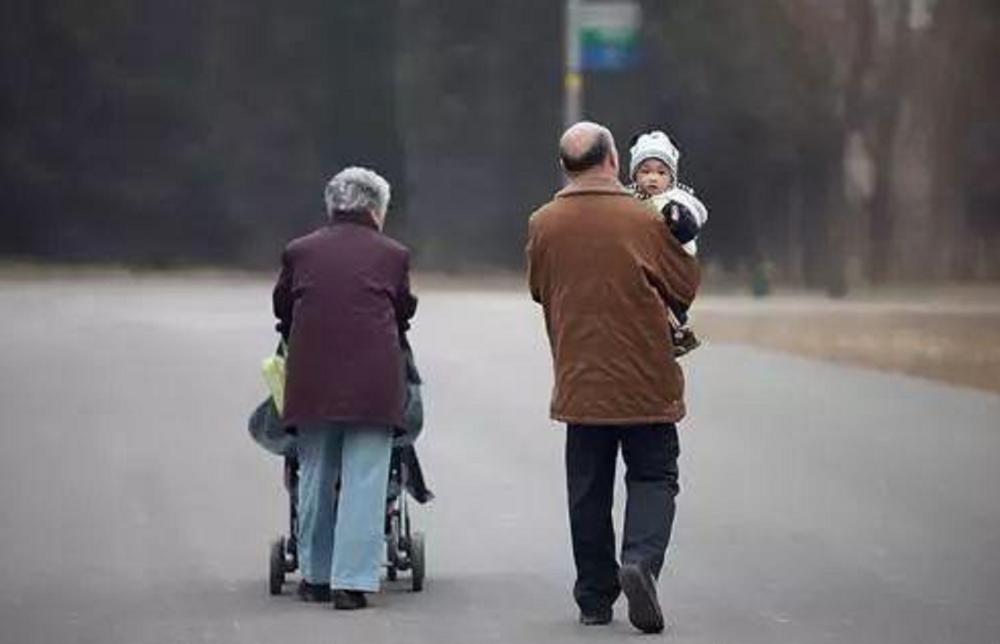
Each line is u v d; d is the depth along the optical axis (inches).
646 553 1251.2
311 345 1346.0
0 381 2960.1
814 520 1749.5
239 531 1701.5
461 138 7849.4
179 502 1855.3
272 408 1405.0
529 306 5128.0
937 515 1774.1
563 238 1258.6
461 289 6515.8
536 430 2393.0
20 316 4493.1
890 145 7396.7
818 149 7421.3
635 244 1251.2
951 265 7554.1
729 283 7391.7
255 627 1296.8
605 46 4845.0
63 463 2110.0
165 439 2306.8
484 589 1438.2
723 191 7559.1
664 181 1322.6
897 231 7519.7
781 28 7362.2
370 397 1342.3
